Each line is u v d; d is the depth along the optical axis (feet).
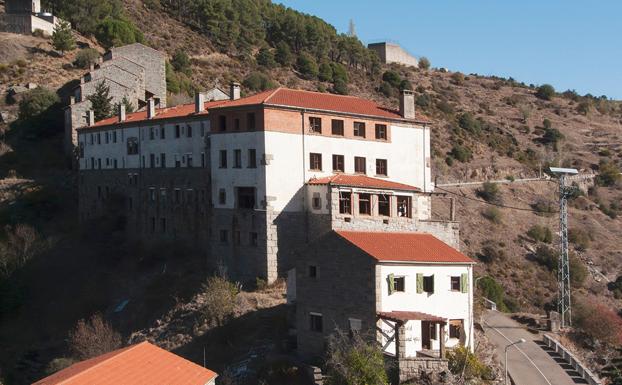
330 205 262.67
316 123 280.92
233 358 227.81
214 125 287.28
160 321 267.39
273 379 202.59
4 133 463.42
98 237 346.33
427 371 189.06
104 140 364.79
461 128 606.14
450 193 426.10
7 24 561.43
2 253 340.80
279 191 270.26
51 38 563.89
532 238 444.14
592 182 560.61
